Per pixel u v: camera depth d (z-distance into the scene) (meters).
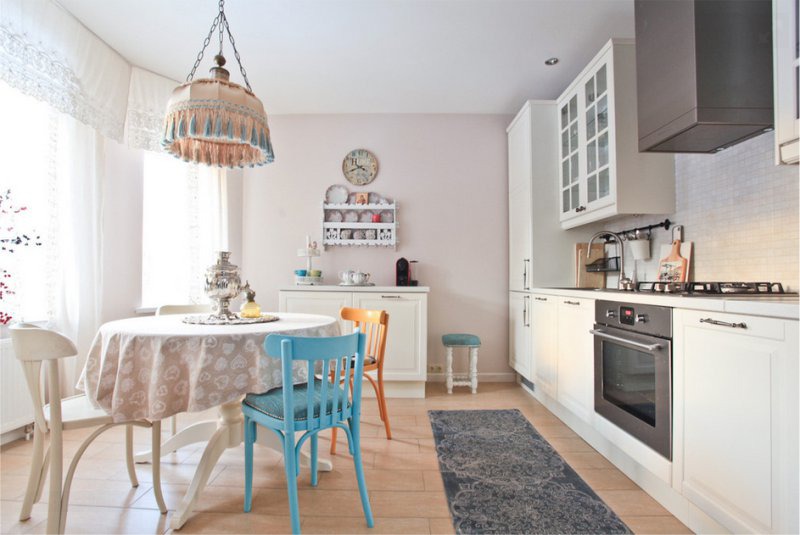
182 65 2.95
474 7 2.32
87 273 2.54
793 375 1.04
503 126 3.76
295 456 1.36
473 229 3.72
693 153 2.06
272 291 3.72
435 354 3.67
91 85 2.55
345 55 2.81
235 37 2.61
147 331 1.46
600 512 1.57
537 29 2.52
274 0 2.27
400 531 1.46
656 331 1.60
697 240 2.12
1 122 2.20
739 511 1.21
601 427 2.01
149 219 3.21
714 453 1.31
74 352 1.35
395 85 3.22
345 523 1.51
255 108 1.75
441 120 3.75
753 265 1.79
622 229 2.79
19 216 2.26
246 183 3.75
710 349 1.33
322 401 1.42
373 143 3.74
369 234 3.65
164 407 1.38
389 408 2.87
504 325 3.69
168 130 1.66
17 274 2.20
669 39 1.76
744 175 1.83
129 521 1.52
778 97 1.26
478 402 3.02
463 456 2.08
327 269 3.70
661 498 1.63
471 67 2.96
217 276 1.90
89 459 2.04
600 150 2.49
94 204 2.62
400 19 2.43
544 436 2.34
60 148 2.46
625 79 2.32
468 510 1.59
